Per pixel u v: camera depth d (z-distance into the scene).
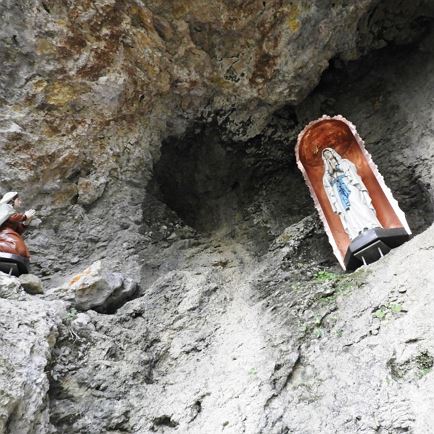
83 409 4.75
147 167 7.92
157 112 7.88
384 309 4.75
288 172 8.32
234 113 8.16
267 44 7.37
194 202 8.38
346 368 4.54
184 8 7.00
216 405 4.82
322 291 5.43
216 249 7.56
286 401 4.60
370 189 6.44
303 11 7.08
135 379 5.19
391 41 8.13
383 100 7.92
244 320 5.78
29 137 7.04
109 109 7.44
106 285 6.02
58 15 6.88
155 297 6.25
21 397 4.01
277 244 6.99
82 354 5.13
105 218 7.36
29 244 6.82
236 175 8.41
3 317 4.53
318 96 8.31
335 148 7.10
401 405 4.03
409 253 5.08
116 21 7.04
